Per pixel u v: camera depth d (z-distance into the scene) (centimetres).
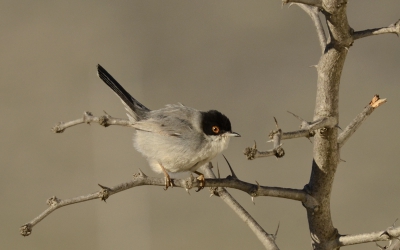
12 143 1623
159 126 661
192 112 680
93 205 1378
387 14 1919
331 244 473
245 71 1858
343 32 432
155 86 1831
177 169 676
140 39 2003
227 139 662
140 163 1455
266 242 497
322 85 454
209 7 2072
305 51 1894
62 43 1998
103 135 1538
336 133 455
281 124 1622
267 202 1395
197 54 1941
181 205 1405
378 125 1619
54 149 1587
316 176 470
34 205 1403
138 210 1338
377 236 444
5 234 1311
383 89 1738
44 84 1842
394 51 1845
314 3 415
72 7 2114
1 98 1794
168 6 2105
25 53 1945
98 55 1927
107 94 1739
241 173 1471
